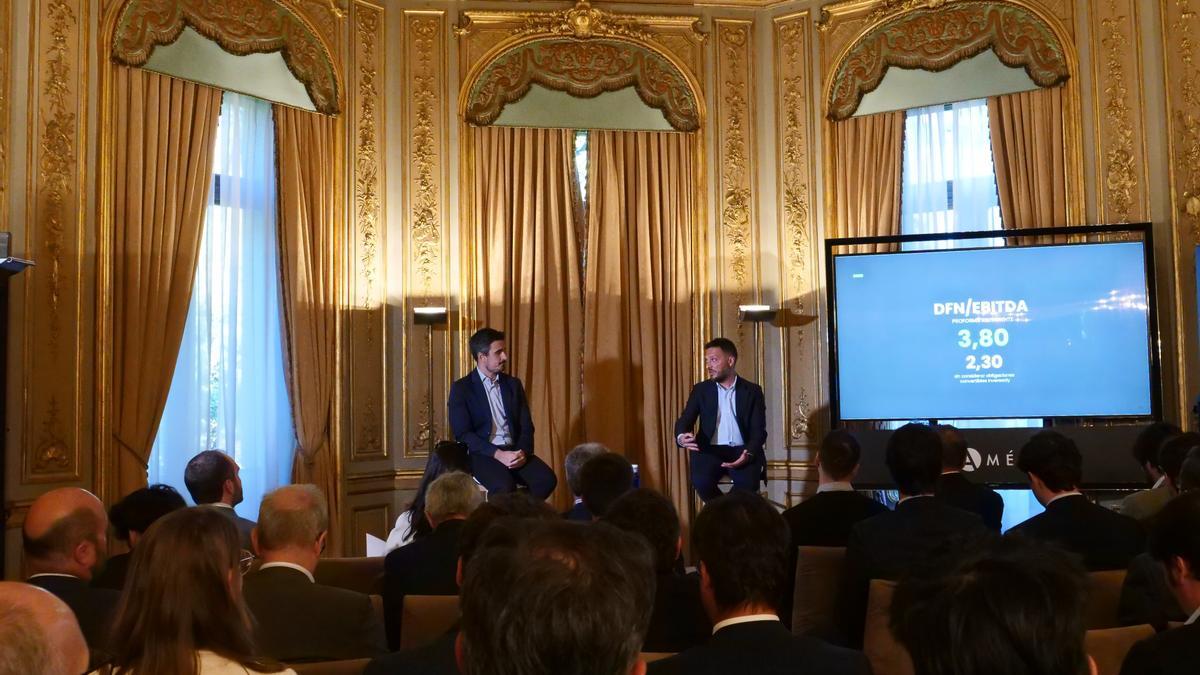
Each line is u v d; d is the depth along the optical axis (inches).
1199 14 266.7
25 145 227.1
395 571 128.0
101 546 109.2
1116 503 275.0
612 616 44.9
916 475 132.1
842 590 124.3
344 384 293.9
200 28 265.1
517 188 312.3
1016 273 278.7
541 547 46.8
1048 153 285.4
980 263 281.6
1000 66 294.0
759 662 74.7
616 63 319.0
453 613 104.3
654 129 319.6
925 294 285.4
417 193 307.4
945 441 166.6
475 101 312.7
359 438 297.1
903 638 48.6
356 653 98.2
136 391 244.4
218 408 269.0
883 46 307.4
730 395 279.0
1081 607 46.2
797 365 313.0
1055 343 274.7
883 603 110.8
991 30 294.2
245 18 275.6
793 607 139.6
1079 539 129.0
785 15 320.2
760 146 320.5
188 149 260.1
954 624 45.4
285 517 101.3
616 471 137.3
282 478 282.0
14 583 45.1
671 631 104.2
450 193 309.9
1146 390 266.2
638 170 318.0
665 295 316.5
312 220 290.0
